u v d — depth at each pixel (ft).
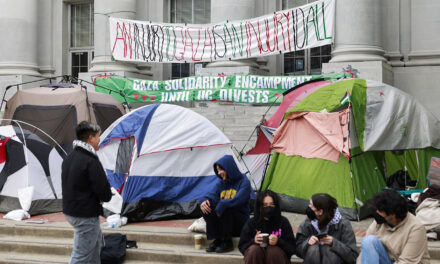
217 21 45.68
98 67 49.98
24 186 27.81
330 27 40.34
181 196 27.09
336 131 26.09
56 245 22.24
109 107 37.17
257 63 48.78
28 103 35.06
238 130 40.01
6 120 33.17
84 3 57.93
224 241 20.92
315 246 16.33
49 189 28.73
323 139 26.71
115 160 27.99
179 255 20.72
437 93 42.22
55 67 57.77
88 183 17.22
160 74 53.57
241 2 45.39
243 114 41.45
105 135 28.60
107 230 23.44
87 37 57.82
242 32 44.06
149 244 22.50
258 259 17.04
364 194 25.82
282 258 16.85
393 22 43.98
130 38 47.98
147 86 44.32
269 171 29.27
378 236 15.57
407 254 14.51
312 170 26.78
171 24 46.65
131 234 22.90
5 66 52.85
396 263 14.78
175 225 24.86
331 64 40.09
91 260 17.71
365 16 40.06
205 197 21.30
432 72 42.39
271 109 40.70
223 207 20.43
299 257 18.15
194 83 42.60
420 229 14.65
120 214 25.34
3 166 28.55
